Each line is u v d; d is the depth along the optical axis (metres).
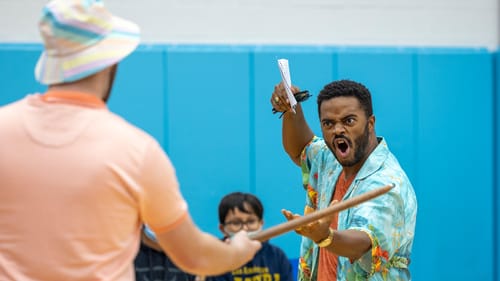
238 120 12.78
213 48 12.75
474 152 13.45
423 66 13.22
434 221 13.36
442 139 13.32
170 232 4.57
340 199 7.80
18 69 12.36
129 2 13.02
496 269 13.60
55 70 4.54
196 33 13.16
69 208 4.38
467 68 13.38
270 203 12.91
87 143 4.44
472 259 13.53
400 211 7.18
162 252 8.87
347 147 7.38
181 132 12.66
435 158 13.31
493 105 13.48
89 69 4.52
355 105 7.34
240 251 4.92
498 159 13.52
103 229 4.42
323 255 7.81
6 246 4.43
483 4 13.91
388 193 7.11
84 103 4.55
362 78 13.04
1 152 4.45
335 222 7.71
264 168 12.87
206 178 12.74
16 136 4.47
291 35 13.36
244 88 12.77
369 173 7.38
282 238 12.82
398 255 7.43
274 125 12.87
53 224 4.39
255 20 13.29
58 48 4.52
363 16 13.55
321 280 7.84
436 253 13.41
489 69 13.45
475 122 13.42
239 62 12.77
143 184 4.45
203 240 4.69
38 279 4.41
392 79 13.13
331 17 13.46
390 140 13.16
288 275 9.38
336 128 7.35
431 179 13.31
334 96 7.38
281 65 8.04
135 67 12.53
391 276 7.39
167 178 4.51
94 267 4.42
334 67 12.95
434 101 13.27
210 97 12.72
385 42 13.64
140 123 12.55
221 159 12.77
